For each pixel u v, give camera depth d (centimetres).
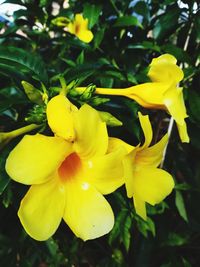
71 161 16
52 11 38
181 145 33
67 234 28
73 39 31
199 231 32
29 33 33
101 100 18
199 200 32
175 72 17
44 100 18
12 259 25
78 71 22
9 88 25
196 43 30
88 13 30
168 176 17
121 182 15
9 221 26
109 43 31
